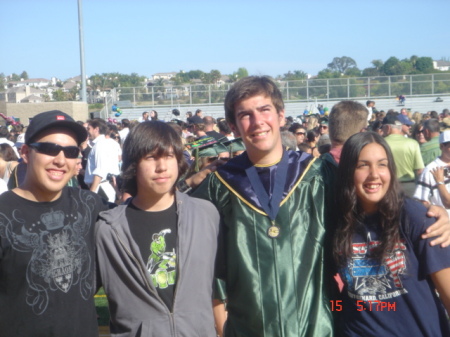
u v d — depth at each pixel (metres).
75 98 67.81
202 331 2.68
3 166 6.85
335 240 2.71
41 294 2.43
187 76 101.31
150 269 2.66
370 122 14.38
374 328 2.61
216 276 2.86
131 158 2.69
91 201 2.75
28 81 143.12
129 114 29.86
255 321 2.71
